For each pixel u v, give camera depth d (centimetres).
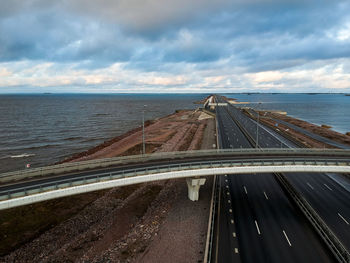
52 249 2630
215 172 3177
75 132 10344
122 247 2606
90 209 3531
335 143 7656
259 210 3209
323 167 3247
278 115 16225
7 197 2208
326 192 3775
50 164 6188
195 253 2416
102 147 7694
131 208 3538
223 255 2320
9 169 5803
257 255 2323
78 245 2684
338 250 2322
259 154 4128
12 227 3023
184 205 3462
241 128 9725
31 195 2319
